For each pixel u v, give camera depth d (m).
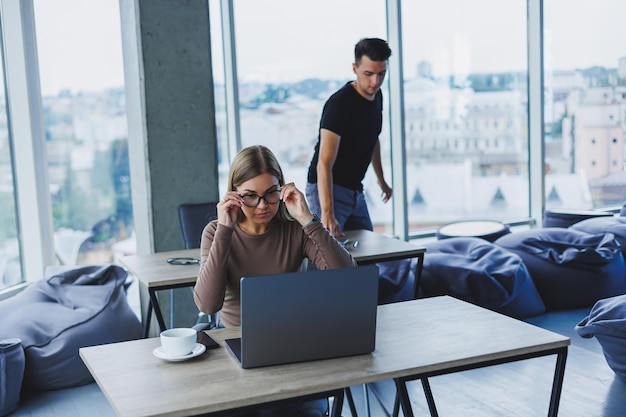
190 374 2.19
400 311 2.77
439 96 6.50
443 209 6.64
